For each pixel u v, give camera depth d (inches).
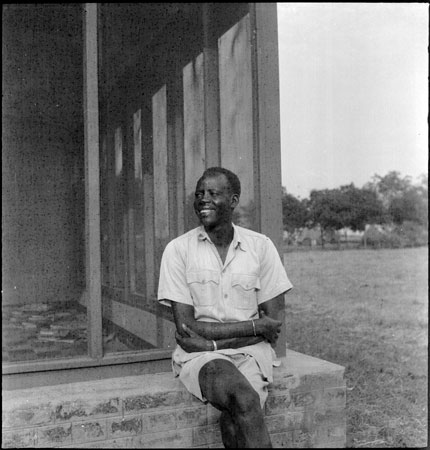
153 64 126.2
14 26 139.5
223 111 119.6
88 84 101.4
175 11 125.6
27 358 99.8
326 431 103.9
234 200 96.2
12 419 85.9
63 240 139.2
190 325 90.5
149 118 127.7
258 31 113.0
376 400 128.8
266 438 75.2
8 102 146.9
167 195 125.3
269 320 90.7
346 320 206.4
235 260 94.4
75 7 133.8
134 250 121.7
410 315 217.2
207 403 87.9
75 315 129.0
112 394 91.4
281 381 100.8
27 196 144.6
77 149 143.1
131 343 110.7
